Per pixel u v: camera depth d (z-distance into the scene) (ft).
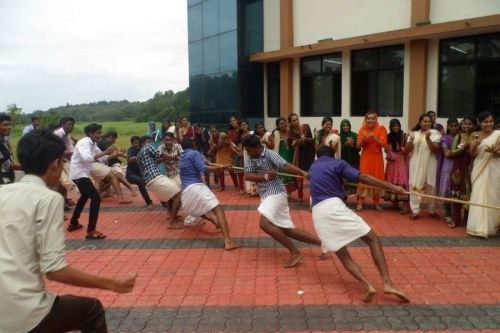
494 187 21.12
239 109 51.26
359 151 28.02
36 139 8.36
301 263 18.35
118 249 20.88
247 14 51.34
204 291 15.75
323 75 46.24
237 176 34.27
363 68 42.57
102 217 27.58
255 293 15.46
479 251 19.39
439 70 37.35
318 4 44.93
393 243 20.66
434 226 23.65
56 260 7.77
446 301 14.47
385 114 41.24
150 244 21.58
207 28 55.21
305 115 48.44
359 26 41.81
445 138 23.44
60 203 8.09
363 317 13.44
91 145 23.16
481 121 21.11
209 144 37.99
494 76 34.45
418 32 35.83
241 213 27.48
